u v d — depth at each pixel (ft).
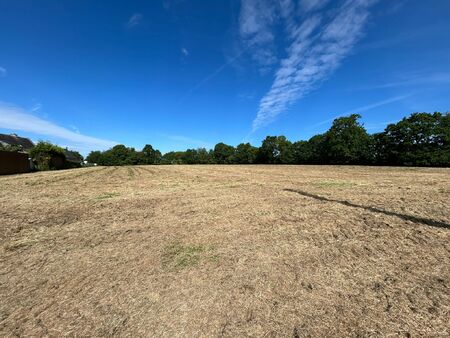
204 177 66.28
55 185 47.16
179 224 20.10
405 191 35.40
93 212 24.43
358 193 33.91
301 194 33.55
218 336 7.81
